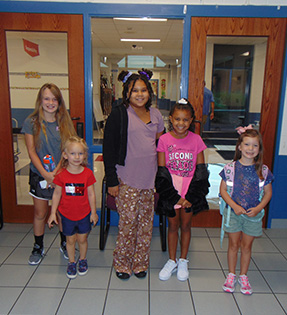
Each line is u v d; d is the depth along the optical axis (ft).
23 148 9.56
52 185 6.30
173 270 6.48
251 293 5.85
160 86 19.86
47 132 6.26
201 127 8.66
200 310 5.37
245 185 5.72
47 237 8.13
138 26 15.65
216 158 9.67
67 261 6.95
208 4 7.88
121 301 5.57
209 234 8.51
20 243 7.75
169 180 6.03
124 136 5.59
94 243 7.84
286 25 7.96
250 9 7.86
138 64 23.16
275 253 7.48
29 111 8.87
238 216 5.82
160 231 7.97
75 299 5.60
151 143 5.78
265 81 8.27
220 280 6.31
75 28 8.00
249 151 5.53
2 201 8.89
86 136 8.58
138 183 5.79
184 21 7.98
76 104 8.43
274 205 8.82
